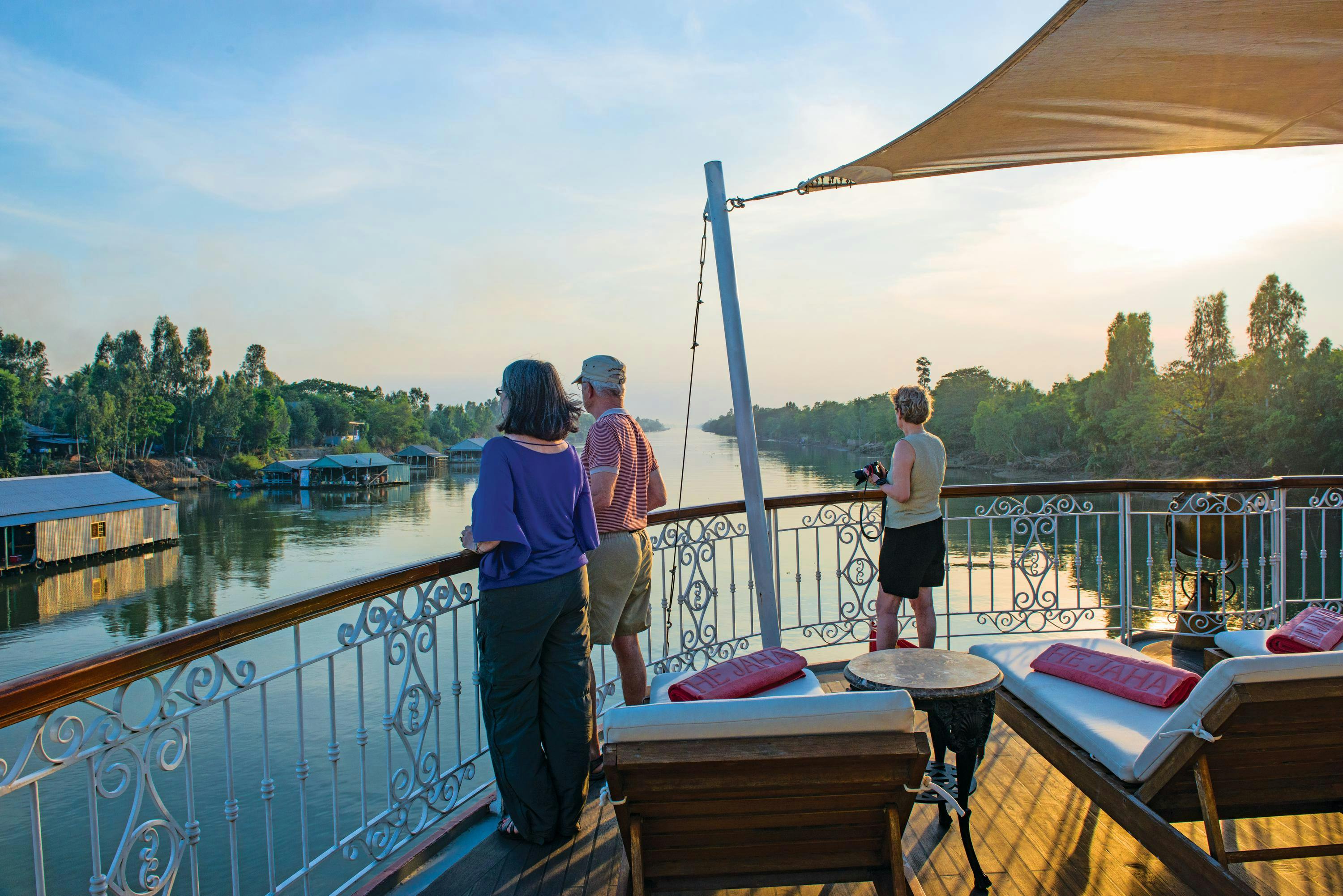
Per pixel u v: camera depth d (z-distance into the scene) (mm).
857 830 1696
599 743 3033
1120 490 4656
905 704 1529
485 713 2498
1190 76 2857
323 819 15570
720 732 1521
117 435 116125
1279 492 4609
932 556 3586
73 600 45312
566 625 2508
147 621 40625
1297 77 2865
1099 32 2488
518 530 2285
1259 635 3162
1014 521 4641
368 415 179500
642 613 3033
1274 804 1983
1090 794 2176
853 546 4605
